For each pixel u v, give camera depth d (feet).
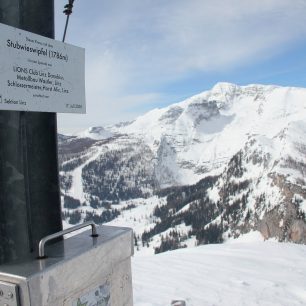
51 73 6.72
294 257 28.04
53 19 7.06
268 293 19.39
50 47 6.69
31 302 4.83
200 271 23.93
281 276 22.71
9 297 4.85
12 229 6.40
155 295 18.88
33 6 6.70
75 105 7.34
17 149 6.43
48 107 6.65
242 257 28.07
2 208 6.36
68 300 5.54
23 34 6.11
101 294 6.32
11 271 5.01
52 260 5.46
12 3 6.49
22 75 6.10
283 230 343.05
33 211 6.73
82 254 5.84
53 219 6.99
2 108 5.74
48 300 5.12
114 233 6.93
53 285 5.22
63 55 7.02
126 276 7.16
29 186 6.69
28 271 5.01
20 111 6.42
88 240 6.49
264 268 24.75
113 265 6.70
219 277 22.40
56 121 7.20
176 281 21.49
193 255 29.19
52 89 6.75
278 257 28.02
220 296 18.84
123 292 7.04
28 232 6.45
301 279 22.04
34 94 6.34
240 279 21.94
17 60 6.00
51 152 7.04
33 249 6.61
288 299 18.58
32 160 6.74
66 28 8.27
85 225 6.46
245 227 397.19
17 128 6.44
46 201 6.91
